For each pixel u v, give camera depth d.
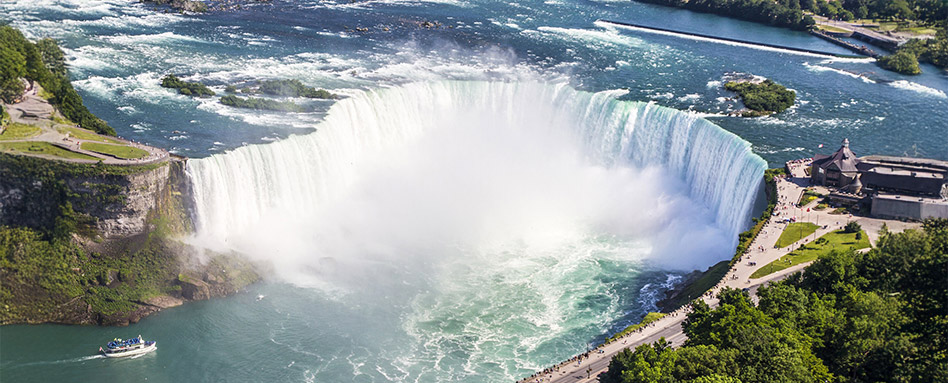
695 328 185.75
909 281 196.38
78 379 199.12
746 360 164.38
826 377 167.12
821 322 181.50
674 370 164.88
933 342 171.75
